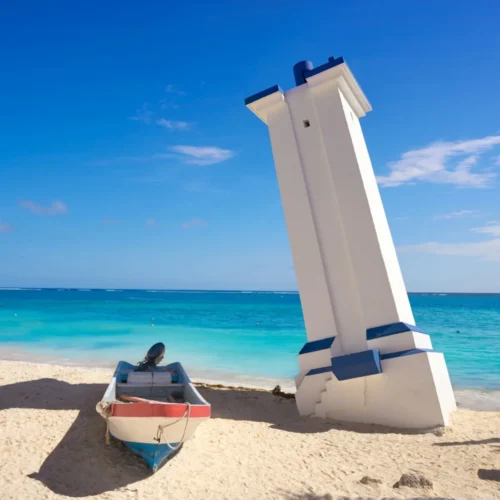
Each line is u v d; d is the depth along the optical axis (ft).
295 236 38.86
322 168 38.86
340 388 34.40
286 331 108.68
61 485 22.47
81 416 32.27
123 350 76.84
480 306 251.39
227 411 37.27
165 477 23.79
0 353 73.10
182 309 203.31
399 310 35.50
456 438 29.94
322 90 39.40
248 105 42.01
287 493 22.06
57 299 289.74
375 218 37.06
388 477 23.82
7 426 29.96
